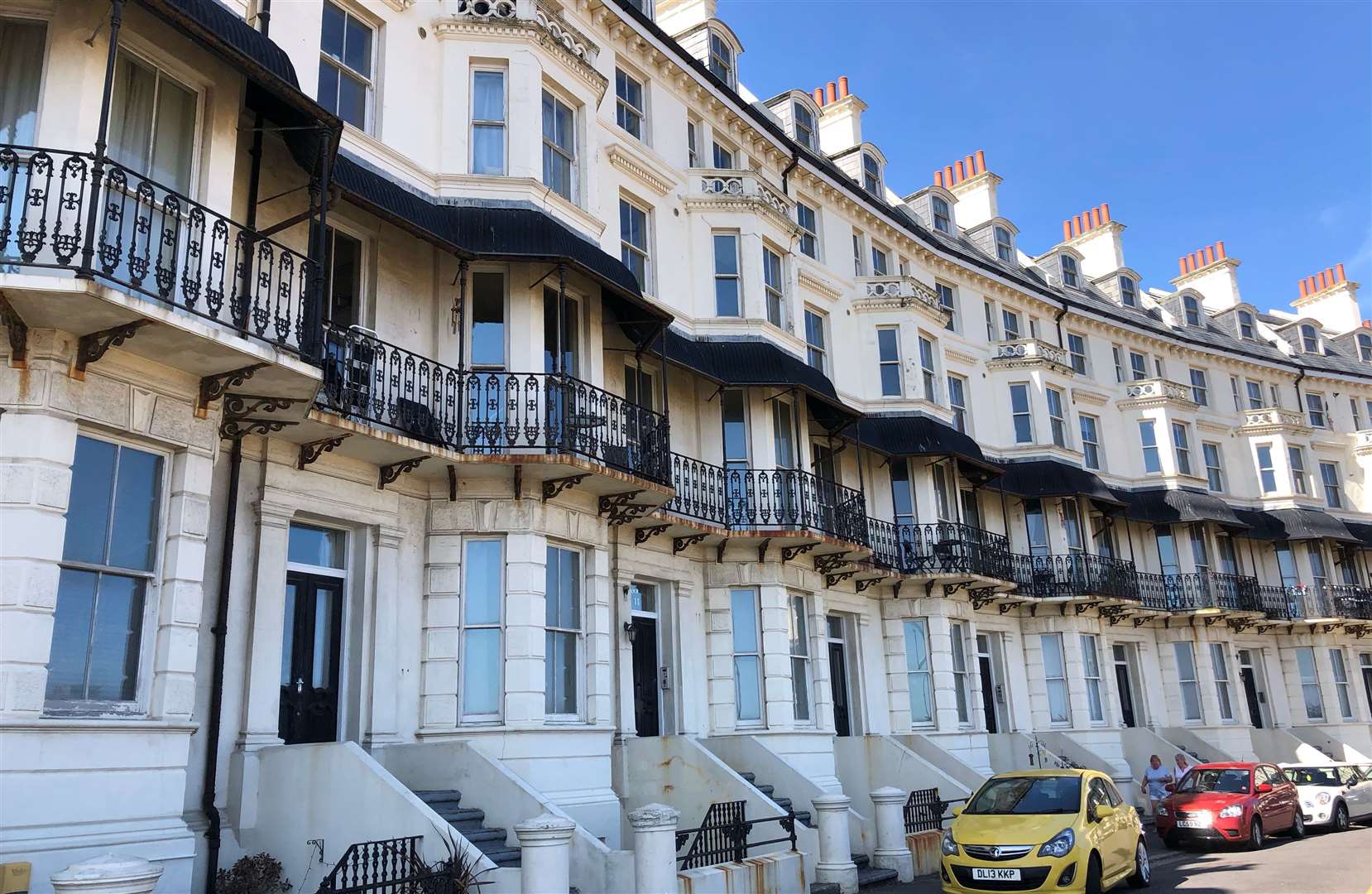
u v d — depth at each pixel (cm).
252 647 1108
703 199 1978
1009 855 1220
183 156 1026
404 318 1373
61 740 834
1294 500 3625
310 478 1211
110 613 916
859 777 1972
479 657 1338
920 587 2362
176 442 969
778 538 1825
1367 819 2259
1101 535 3141
